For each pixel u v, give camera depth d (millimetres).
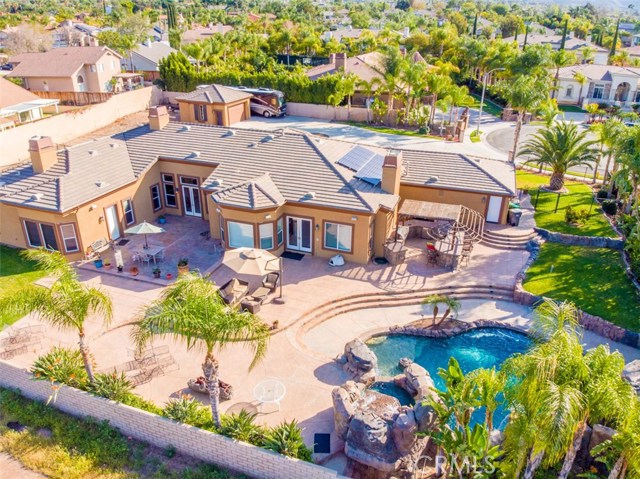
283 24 138000
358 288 28703
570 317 15617
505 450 15711
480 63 86000
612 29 152000
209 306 16516
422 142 56688
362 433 17250
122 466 18000
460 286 29172
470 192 34906
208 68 79188
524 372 13523
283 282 29156
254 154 35312
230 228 31016
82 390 19688
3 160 46906
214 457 18125
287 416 19609
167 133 39125
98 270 29688
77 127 55969
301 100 67375
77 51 73250
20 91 58875
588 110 69000
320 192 31141
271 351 23391
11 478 17422
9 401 20750
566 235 33844
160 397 20359
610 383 13484
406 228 33094
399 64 61562
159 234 34531
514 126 65812
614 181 37844
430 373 23234
